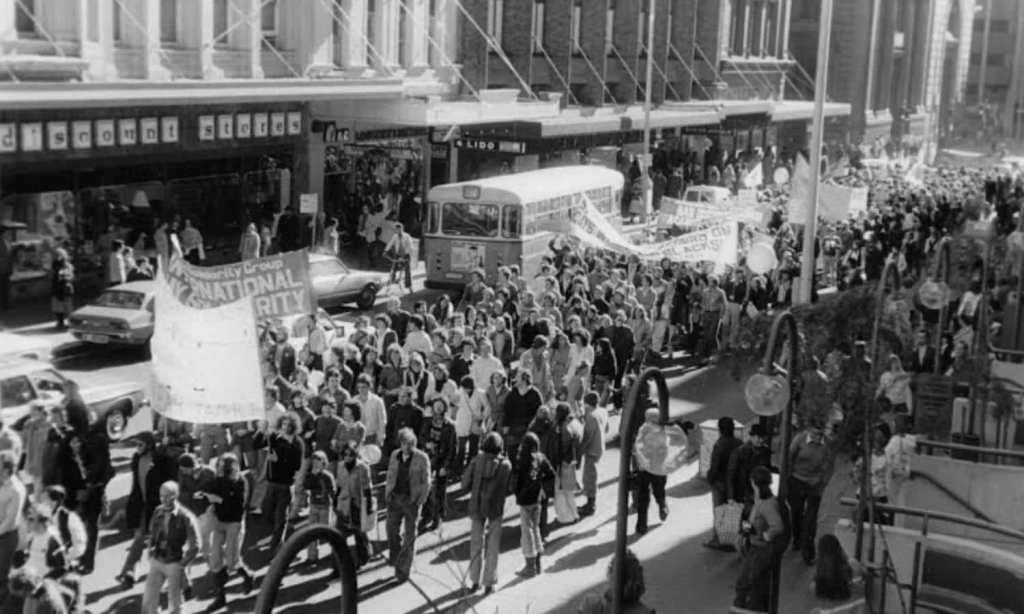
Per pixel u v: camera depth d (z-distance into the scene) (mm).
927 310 22250
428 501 17844
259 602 6664
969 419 17609
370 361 20266
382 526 17906
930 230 39469
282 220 38031
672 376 27953
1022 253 21688
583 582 16141
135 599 14977
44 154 30969
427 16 47562
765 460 17016
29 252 31688
